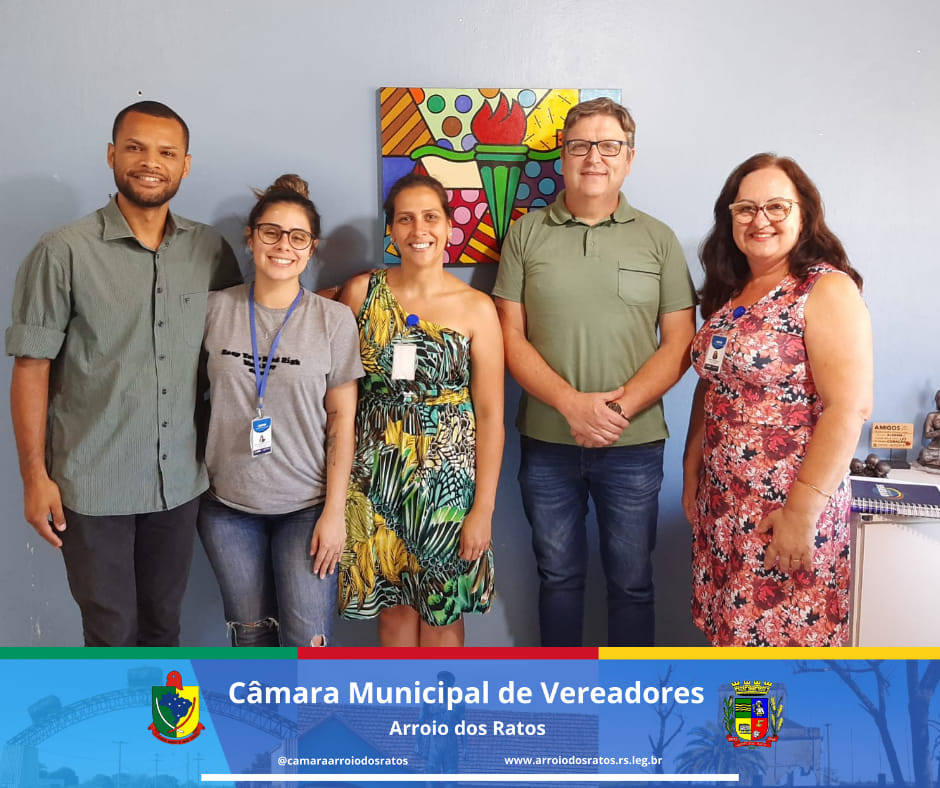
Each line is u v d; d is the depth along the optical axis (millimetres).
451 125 2428
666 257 2289
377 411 2182
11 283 2385
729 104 2518
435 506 2156
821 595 1978
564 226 2303
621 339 2283
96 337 1978
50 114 2338
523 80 2457
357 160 2447
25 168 2350
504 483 2602
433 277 2189
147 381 2016
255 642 2170
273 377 2023
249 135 2404
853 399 1862
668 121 2510
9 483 2447
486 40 2436
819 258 1975
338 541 2096
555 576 2432
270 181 2428
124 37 2332
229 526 2119
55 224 2375
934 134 2572
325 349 2051
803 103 2535
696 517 2211
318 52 2393
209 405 2219
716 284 2180
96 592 2055
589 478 2377
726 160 2537
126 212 2006
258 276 2055
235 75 2377
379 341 2164
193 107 2377
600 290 2264
